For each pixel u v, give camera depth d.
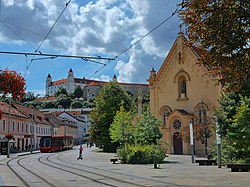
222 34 8.49
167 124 52.38
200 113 50.16
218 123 27.44
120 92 69.69
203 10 8.72
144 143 38.06
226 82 9.55
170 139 51.88
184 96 52.62
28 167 30.28
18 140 74.69
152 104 56.38
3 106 71.19
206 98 49.22
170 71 54.84
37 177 21.22
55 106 180.00
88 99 186.25
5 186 16.80
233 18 8.45
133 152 35.03
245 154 27.52
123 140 40.66
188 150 50.00
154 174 22.84
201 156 46.22
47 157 49.34
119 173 23.84
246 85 9.59
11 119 70.75
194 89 51.31
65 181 18.89
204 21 8.75
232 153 28.11
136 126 39.59
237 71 9.03
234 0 8.43
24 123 79.31
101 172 24.78
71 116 146.00
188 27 9.34
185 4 9.23
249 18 8.42
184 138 48.72
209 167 28.30
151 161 34.78
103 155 55.53
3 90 15.24
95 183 17.84
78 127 148.88
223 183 17.42
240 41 8.41
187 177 20.55
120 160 37.31
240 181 18.17
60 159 44.25
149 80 56.91
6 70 15.27
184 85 53.31
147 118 38.84
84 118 164.12
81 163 36.09
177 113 51.12
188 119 50.09
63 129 119.12
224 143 28.80
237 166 23.81
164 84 55.50
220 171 24.20
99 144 68.50
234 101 27.47
